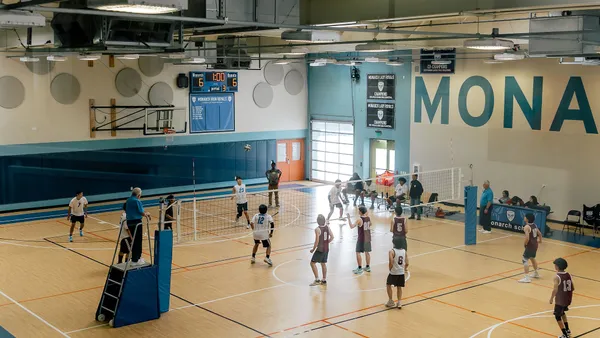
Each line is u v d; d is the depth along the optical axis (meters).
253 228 16.64
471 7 11.16
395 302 13.80
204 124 28.62
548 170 22.36
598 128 20.89
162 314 13.20
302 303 13.87
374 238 20.02
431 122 25.95
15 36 18.42
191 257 17.62
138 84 26.62
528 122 22.78
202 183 28.95
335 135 30.52
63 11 8.12
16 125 23.86
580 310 13.59
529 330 12.38
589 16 13.92
